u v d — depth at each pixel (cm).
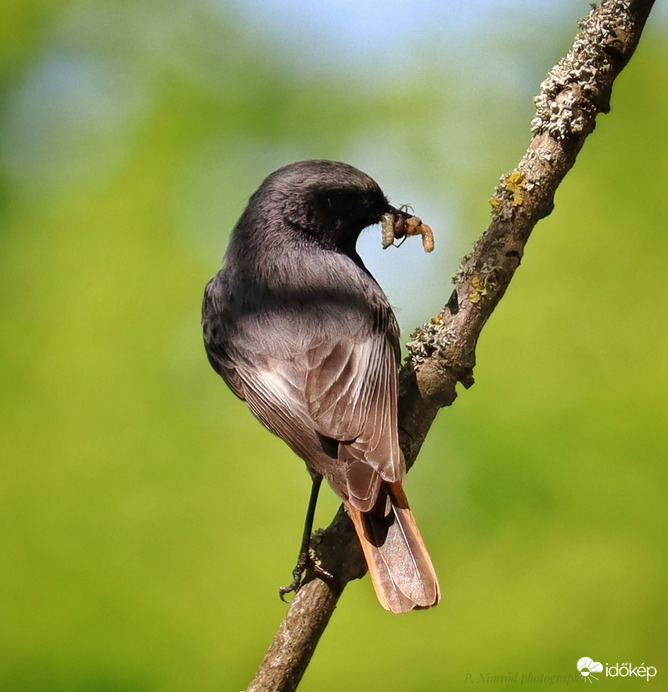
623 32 748
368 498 732
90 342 1285
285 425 812
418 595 709
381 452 754
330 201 908
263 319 863
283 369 832
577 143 762
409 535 730
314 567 752
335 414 793
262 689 736
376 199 916
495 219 772
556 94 762
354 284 874
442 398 788
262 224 907
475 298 778
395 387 791
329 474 766
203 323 927
